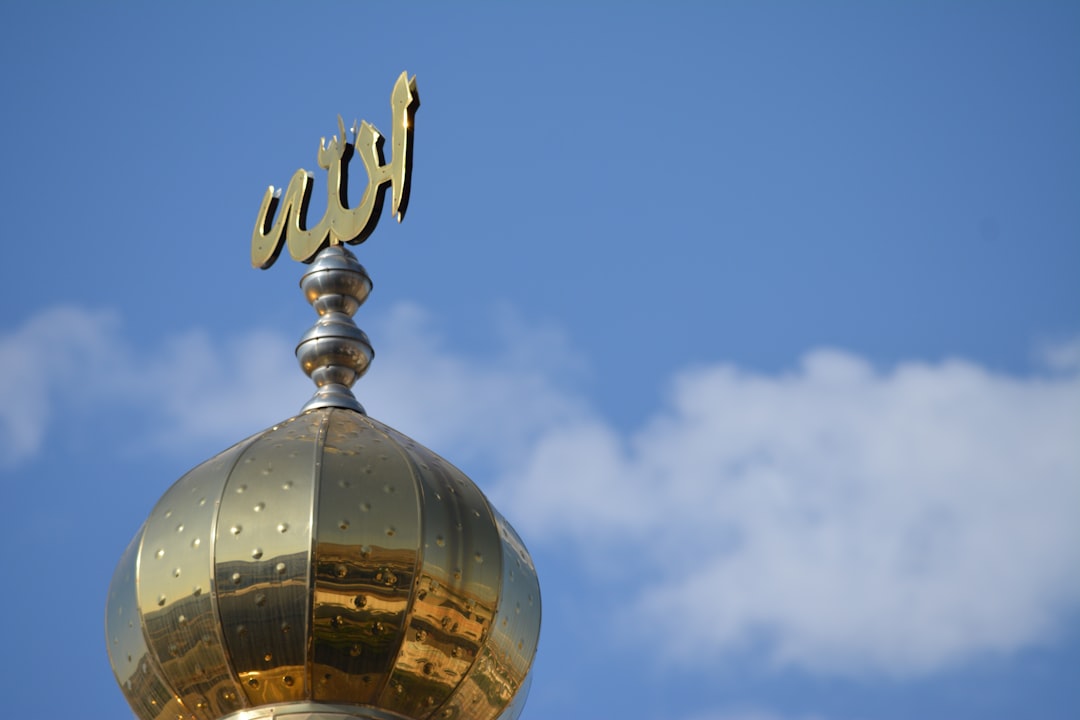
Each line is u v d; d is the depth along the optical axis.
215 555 32.31
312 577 32.06
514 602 33.34
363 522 32.38
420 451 33.84
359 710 32.22
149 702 33.03
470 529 33.03
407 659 32.34
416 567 32.34
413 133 35.94
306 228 37.06
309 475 32.69
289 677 32.12
